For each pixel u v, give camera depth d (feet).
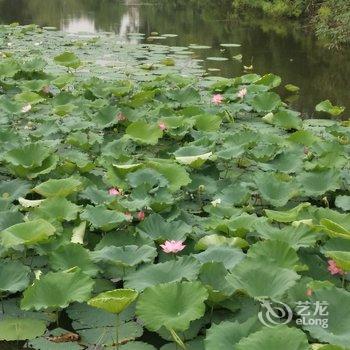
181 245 12.44
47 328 10.81
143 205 14.10
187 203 16.31
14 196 15.43
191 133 20.74
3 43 44.98
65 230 13.56
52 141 18.71
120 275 12.30
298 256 12.42
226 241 12.77
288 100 30.42
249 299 11.34
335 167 17.17
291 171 17.51
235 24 61.26
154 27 60.44
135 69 35.58
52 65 36.52
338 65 39.88
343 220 13.88
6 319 10.91
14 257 13.04
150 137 20.15
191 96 26.27
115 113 22.80
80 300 10.47
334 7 51.26
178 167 16.42
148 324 9.92
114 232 13.24
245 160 19.48
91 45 45.70
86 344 10.27
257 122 24.72
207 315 10.98
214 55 43.16
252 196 16.72
